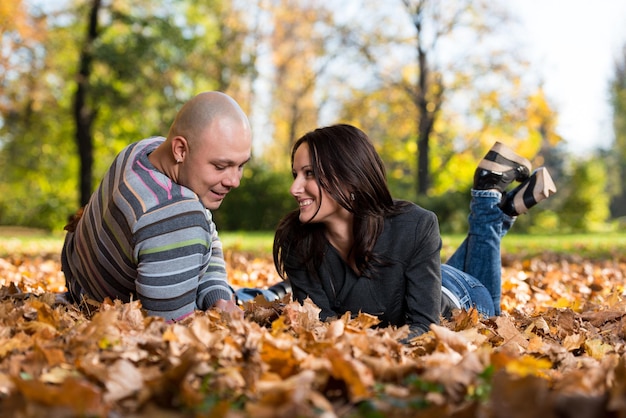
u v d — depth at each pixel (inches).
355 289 134.7
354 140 127.4
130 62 868.0
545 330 141.7
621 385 77.7
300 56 1261.1
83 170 935.7
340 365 79.0
